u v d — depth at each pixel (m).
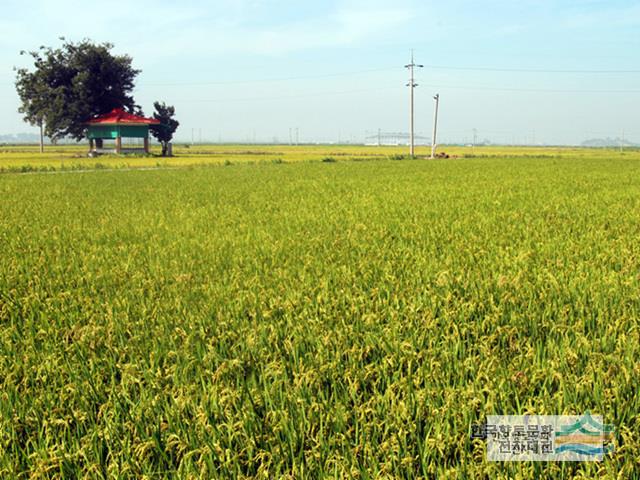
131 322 6.32
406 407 3.99
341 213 16.34
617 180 29.12
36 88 79.12
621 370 4.45
